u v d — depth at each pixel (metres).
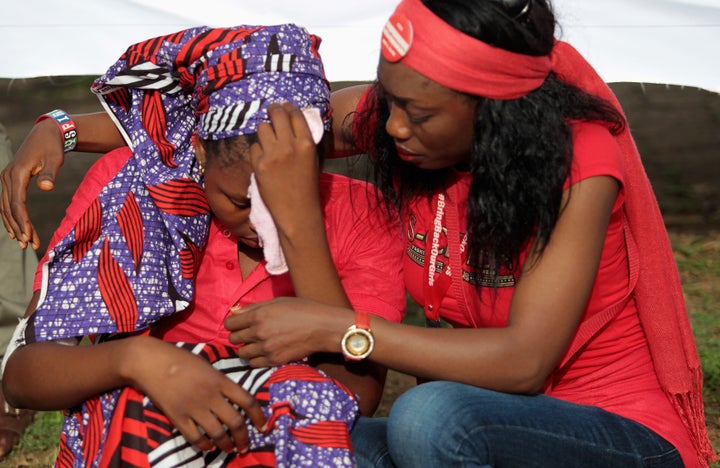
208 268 2.90
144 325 2.74
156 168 2.77
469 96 2.54
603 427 2.71
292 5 4.37
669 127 11.08
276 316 2.57
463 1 2.48
